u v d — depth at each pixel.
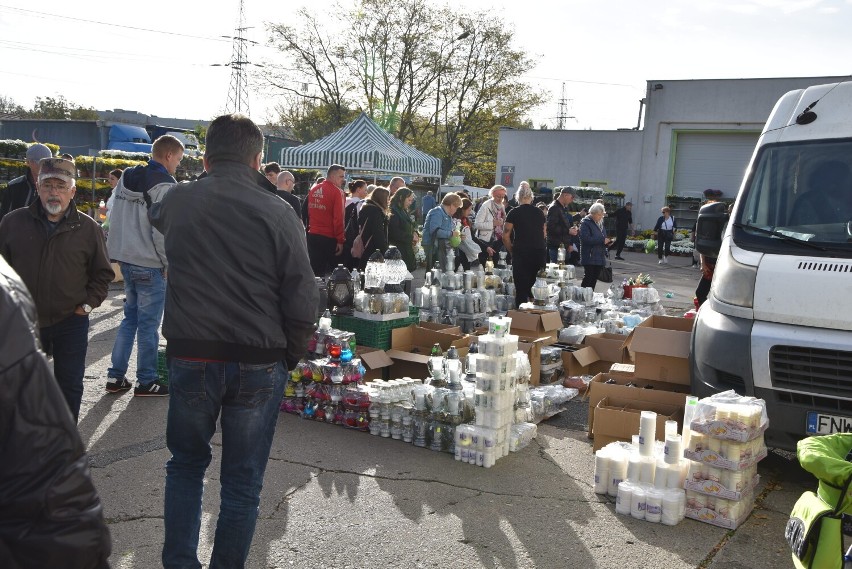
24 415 1.51
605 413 5.53
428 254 11.14
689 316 7.50
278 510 4.36
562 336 8.59
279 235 3.16
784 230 5.36
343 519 4.28
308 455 5.31
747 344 4.97
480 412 5.32
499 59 44.59
